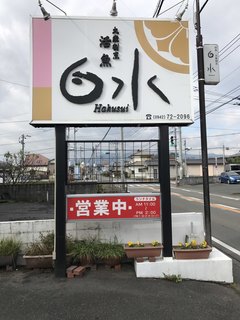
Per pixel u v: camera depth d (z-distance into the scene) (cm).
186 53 565
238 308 417
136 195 554
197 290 473
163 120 554
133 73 554
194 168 6706
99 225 599
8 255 552
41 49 544
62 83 543
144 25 560
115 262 553
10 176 2552
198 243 592
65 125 550
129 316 391
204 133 591
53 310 407
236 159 7112
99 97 547
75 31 549
